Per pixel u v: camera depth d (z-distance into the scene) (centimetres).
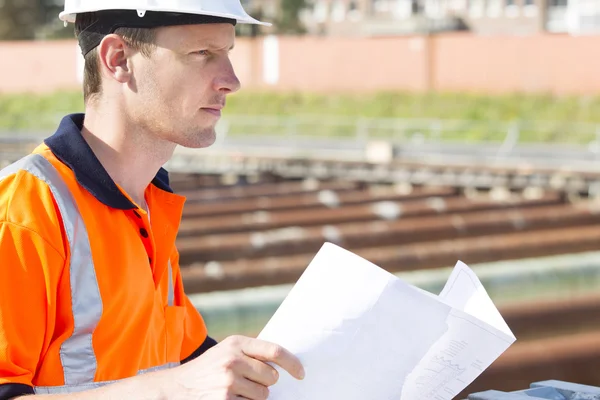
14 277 153
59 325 164
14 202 159
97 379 166
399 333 144
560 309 1142
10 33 4909
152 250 182
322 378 146
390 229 1761
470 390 841
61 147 170
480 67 3381
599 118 2892
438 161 2425
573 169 2194
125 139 178
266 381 138
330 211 1945
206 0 171
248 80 3644
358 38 3522
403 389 151
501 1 4684
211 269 1466
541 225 1925
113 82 176
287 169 2534
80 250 164
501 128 2844
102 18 174
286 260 1565
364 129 2995
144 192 193
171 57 170
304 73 3594
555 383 194
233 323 1282
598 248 1781
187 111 173
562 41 3278
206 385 138
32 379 161
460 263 172
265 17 4619
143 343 176
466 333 145
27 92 3791
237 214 1969
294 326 147
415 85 3462
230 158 2595
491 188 2292
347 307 145
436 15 4669
